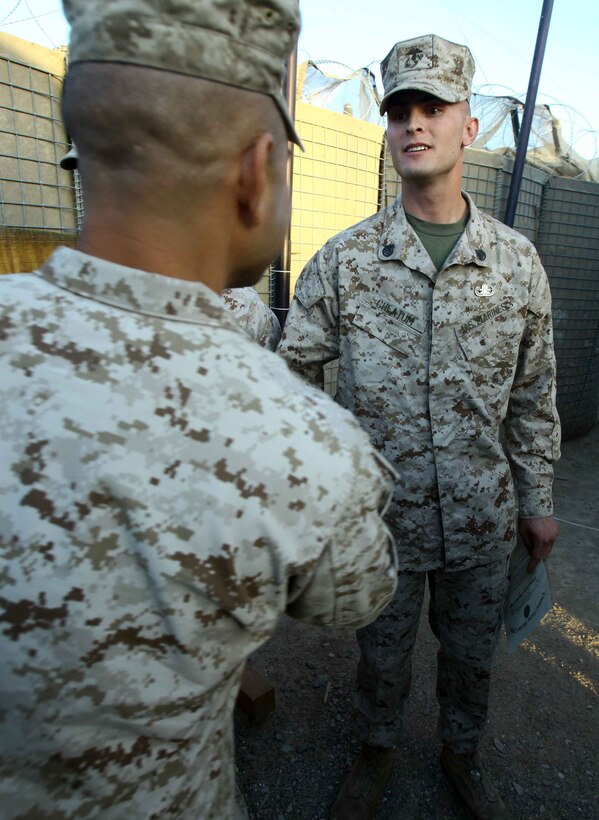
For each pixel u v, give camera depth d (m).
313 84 3.93
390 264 1.59
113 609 0.47
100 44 0.48
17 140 2.38
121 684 0.48
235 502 0.49
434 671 2.36
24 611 0.45
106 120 0.50
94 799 0.50
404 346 1.58
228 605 0.50
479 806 1.75
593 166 5.15
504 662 2.42
